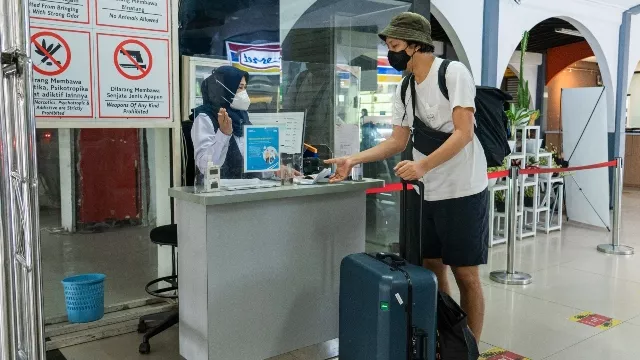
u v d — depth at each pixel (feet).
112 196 17.48
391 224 15.34
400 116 8.50
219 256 7.53
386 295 6.69
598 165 16.40
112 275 12.99
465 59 17.83
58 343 9.39
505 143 8.33
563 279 13.67
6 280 4.73
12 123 4.63
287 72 13.88
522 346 9.64
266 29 13.05
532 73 37.52
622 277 13.87
